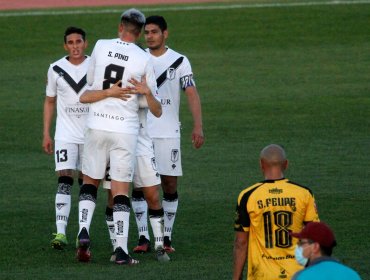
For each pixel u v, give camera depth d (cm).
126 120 3103
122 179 3130
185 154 5022
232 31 7956
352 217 3769
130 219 3878
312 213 2427
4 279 2956
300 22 8100
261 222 2419
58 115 3612
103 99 3095
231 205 4016
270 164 2452
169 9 8594
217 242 3472
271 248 2412
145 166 3209
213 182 4431
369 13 8256
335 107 5997
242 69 7019
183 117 5900
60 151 3553
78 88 3553
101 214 3931
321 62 7162
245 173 4603
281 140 5291
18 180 4503
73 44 3562
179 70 3525
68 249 3403
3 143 5297
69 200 3491
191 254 3312
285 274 2402
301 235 2028
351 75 6819
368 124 5606
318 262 1961
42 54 7444
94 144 3127
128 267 3116
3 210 3959
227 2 8812
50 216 3866
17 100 6278
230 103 6150
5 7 8869
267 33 7888
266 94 6369
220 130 5541
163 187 3531
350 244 3384
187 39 7788
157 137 3519
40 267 3130
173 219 3488
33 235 3578
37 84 6675
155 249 3266
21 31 7962
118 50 3106
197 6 8662
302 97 6259
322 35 7819
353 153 4966
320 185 4325
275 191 2425
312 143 5206
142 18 3150
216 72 6956
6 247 3403
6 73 6944
